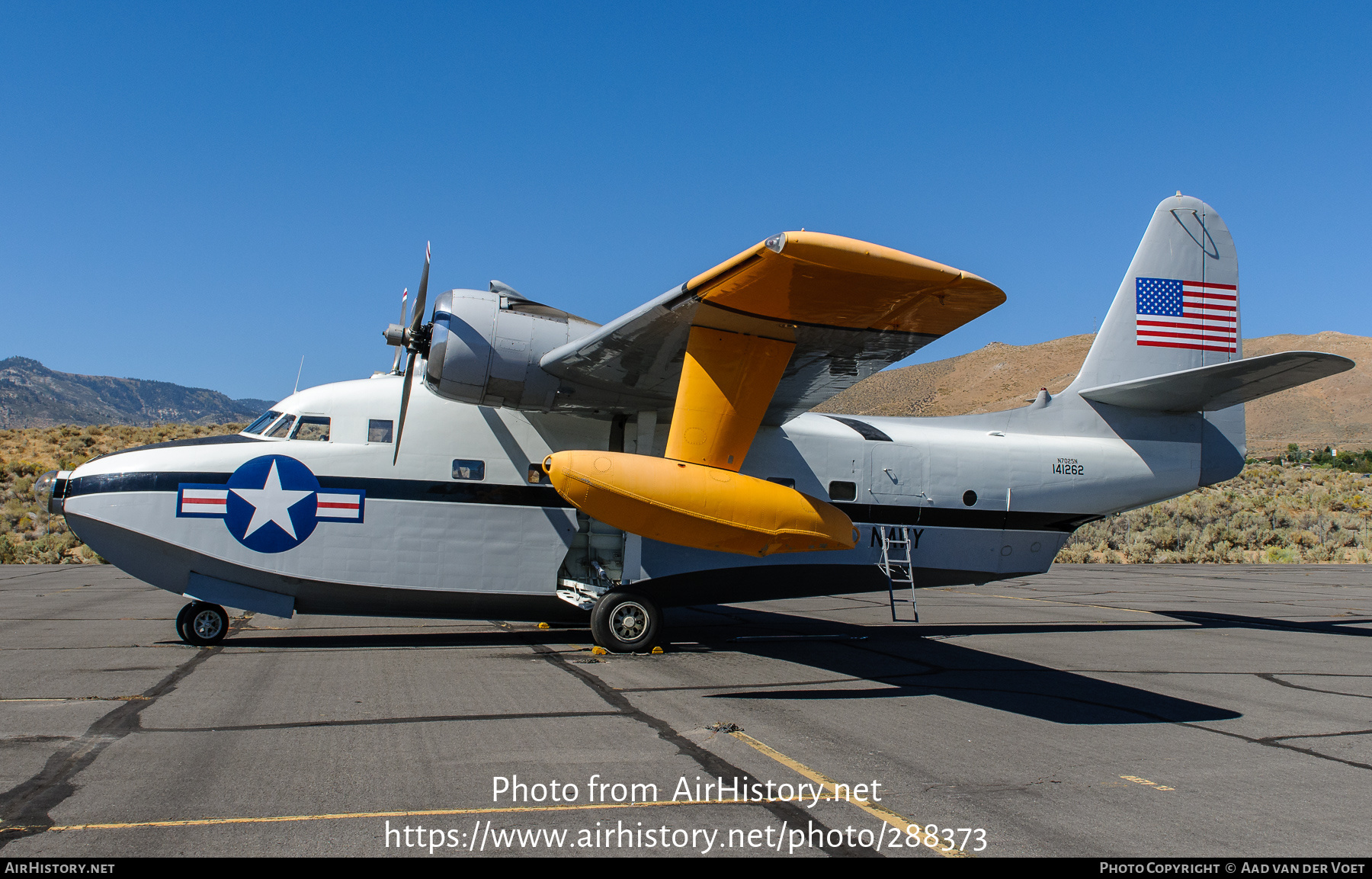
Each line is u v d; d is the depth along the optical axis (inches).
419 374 371.9
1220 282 464.1
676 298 269.3
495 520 361.4
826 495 396.5
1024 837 150.8
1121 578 773.9
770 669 314.2
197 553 337.7
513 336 332.2
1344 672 328.2
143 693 251.9
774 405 373.4
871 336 293.4
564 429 371.9
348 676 283.0
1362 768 199.5
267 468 344.5
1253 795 177.3
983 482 418.6
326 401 357.7
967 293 251.4
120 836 141.9
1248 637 419.5
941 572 417.7
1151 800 172.6
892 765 193.6
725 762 192.2
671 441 305.9
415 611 361.4
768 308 271.4
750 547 321.1
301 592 348.2
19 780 170.9
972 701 265.1
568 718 229.9
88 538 341.4
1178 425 450.6
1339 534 1095.0
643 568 366.9
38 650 328.2
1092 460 435.8
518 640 375.6
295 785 169.9
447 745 201.5
